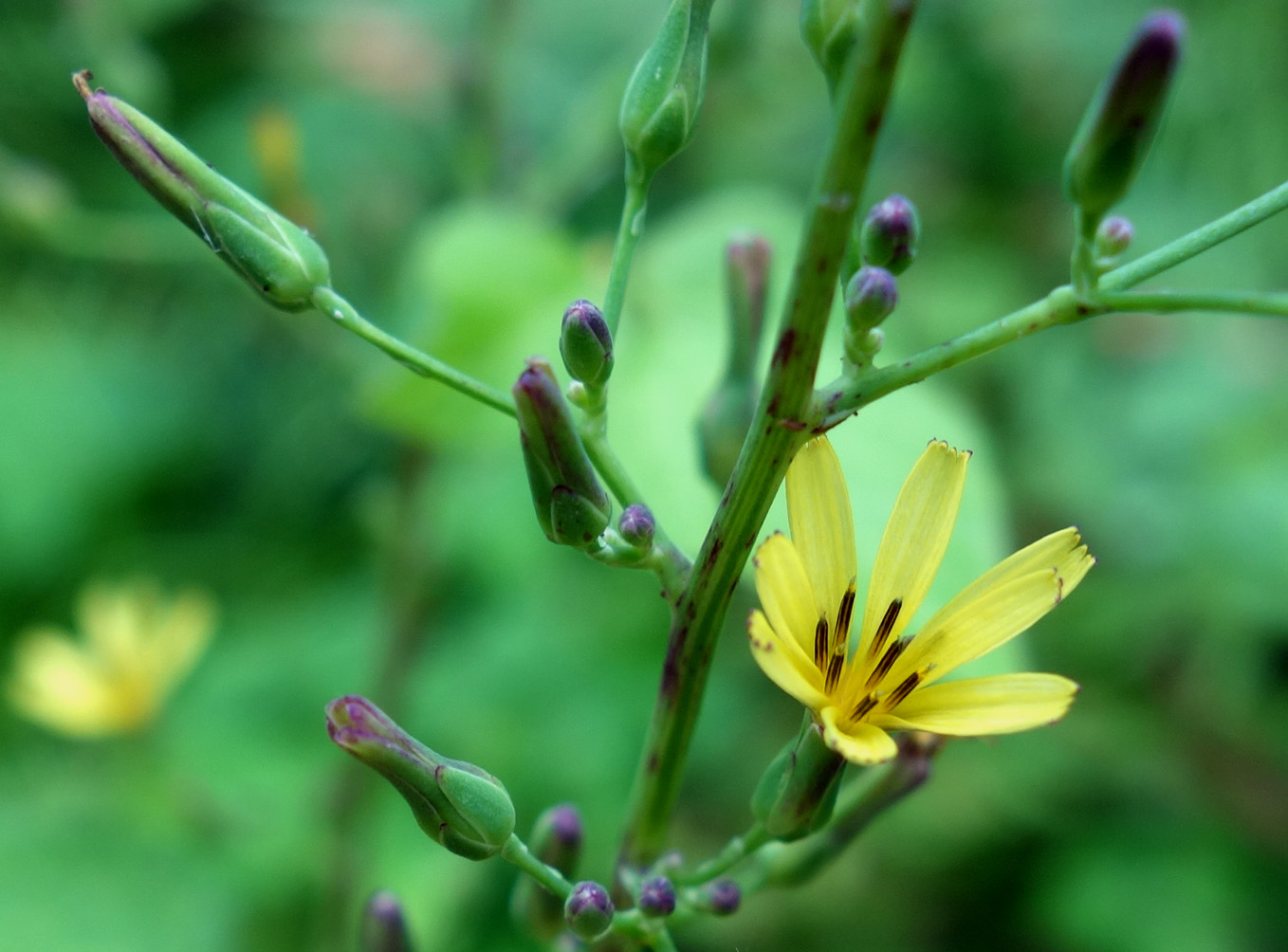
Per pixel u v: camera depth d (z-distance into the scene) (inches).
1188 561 10.5
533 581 10.7
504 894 9.3
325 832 8.0
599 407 4.4
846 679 4.1
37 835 9.5
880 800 4.7
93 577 11.5
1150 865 10.0
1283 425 10.9
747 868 4.8
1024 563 4.2
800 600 4.1
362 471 11.5
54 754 10.6
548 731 9.9
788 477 4.1
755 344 4.9
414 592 7.8
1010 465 11.1
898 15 3.8
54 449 11.6
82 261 10.6
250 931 9.1
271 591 11.3
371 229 10.0
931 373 4.1
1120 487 11.0
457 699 10.1
